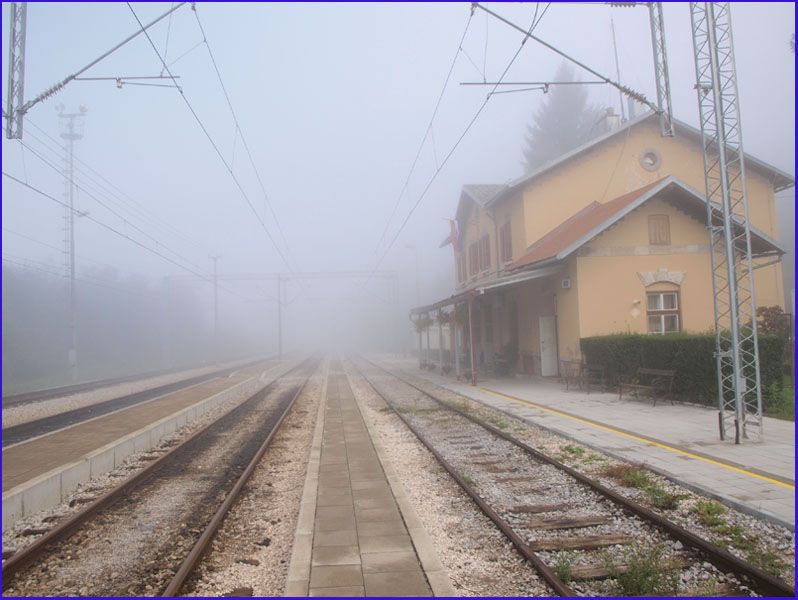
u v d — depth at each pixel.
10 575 5.16
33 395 21.53
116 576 5.15
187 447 11.20
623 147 22.73
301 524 6.15
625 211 16.41
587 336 17.62
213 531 5.98
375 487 7.72
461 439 11.20
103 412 16.70
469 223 32.66
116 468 9.55
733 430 10.22
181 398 18.09
